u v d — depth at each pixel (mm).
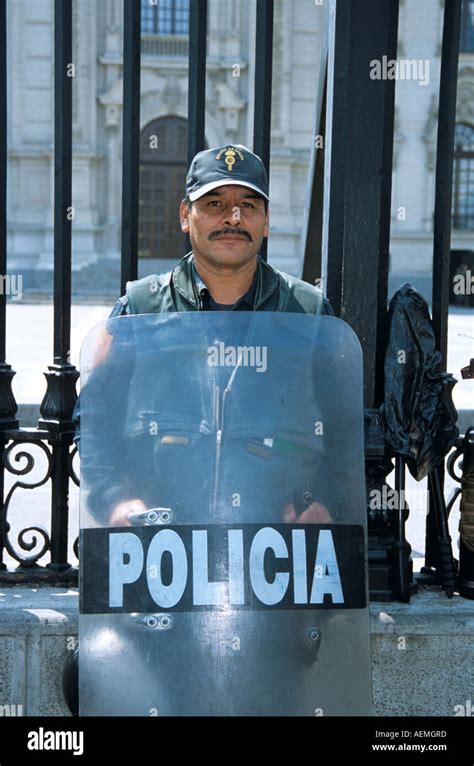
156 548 2125
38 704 2721
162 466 2170
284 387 2217
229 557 2119
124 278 2957
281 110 26172
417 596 2945
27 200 26328
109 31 26609
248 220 2367
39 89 26234
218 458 2172
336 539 2166
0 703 2715
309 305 2467
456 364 8836
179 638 2086
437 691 2777
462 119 26516
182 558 2117
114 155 26844
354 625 2141
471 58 26234
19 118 26297
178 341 2232
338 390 2234
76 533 4059
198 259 2428
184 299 2443
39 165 26234
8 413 2957
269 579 2119
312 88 26250
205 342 2227
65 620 2709
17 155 26109
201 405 2205
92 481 2170
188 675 2076
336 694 2117
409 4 24594
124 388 2215
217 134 27156
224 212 2357
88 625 2102
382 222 2893
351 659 2129
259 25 2869
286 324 2250
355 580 2160
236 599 2104
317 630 2119
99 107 26734
